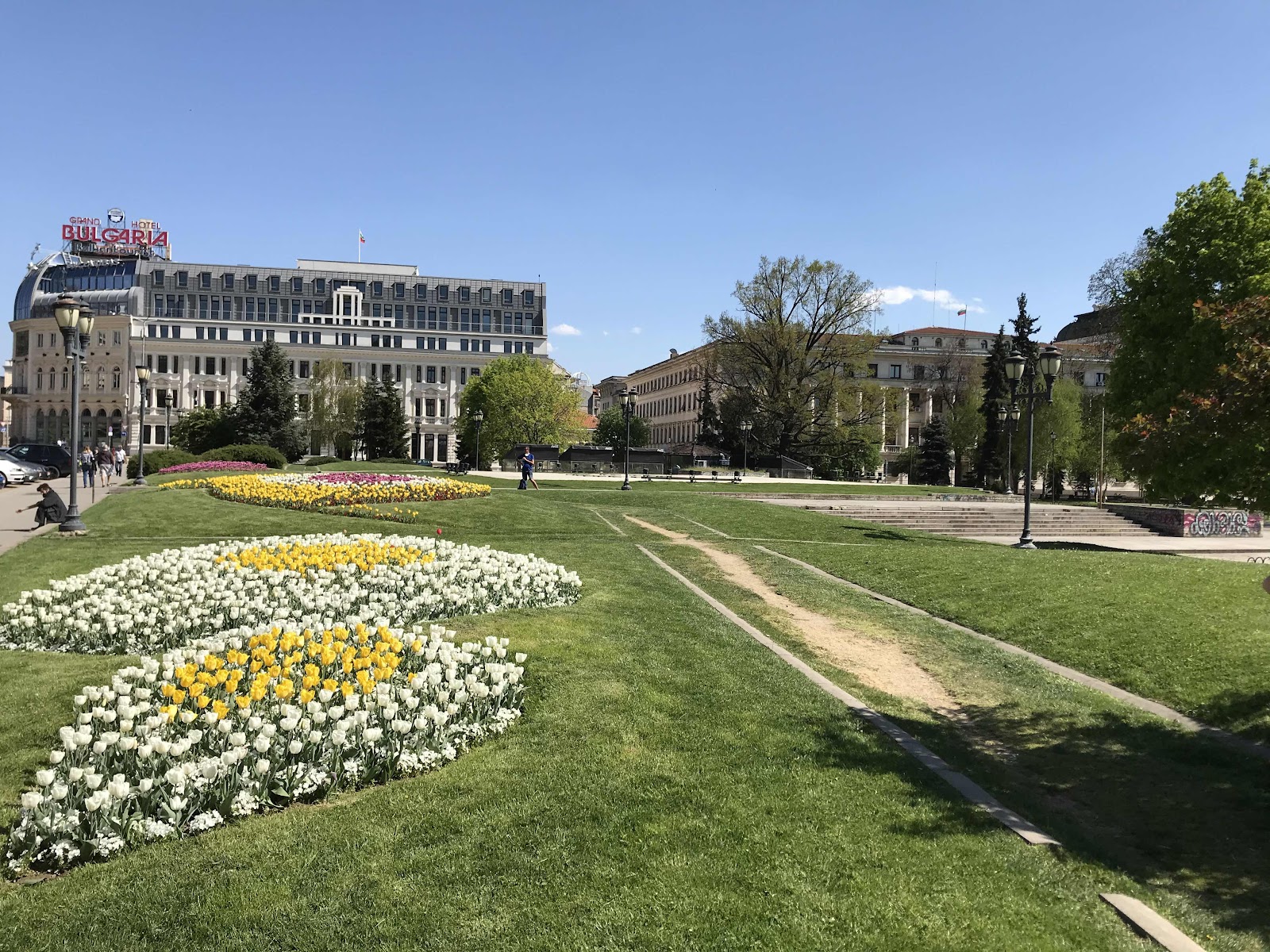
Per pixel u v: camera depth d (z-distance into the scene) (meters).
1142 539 34.44
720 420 72.81
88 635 8.85
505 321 112.25
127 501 23.23
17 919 4.06
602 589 13.09
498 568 12.80
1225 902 4.94
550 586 12.12
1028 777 6.97
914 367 92.19
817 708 7.75
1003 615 12.73
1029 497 24.36
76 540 17.22
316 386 76.88
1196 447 9.45
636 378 140.75
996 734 7.99
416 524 21.72
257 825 5.09
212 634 9.30
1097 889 4.88
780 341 61.47
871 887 4.53
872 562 17.55
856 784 5.98
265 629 8.66
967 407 71.19
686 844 4.91
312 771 5.52
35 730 6.20
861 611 13.34
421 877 4.51
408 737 6.14
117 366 99.94
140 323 100.38
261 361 65.50
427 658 7.63
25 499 26.09
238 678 6.59
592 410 157.38
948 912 4.32
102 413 100.94
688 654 9.27
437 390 106.62
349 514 22.48
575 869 4.60
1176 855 5.60
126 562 12.57
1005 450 64.44
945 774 6.42
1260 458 8.39
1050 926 4.30
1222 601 12.03
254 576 11.72
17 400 106.56
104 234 107.75
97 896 4.27
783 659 9.70
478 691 6.76
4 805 5.04
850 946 3.97
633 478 48.56
